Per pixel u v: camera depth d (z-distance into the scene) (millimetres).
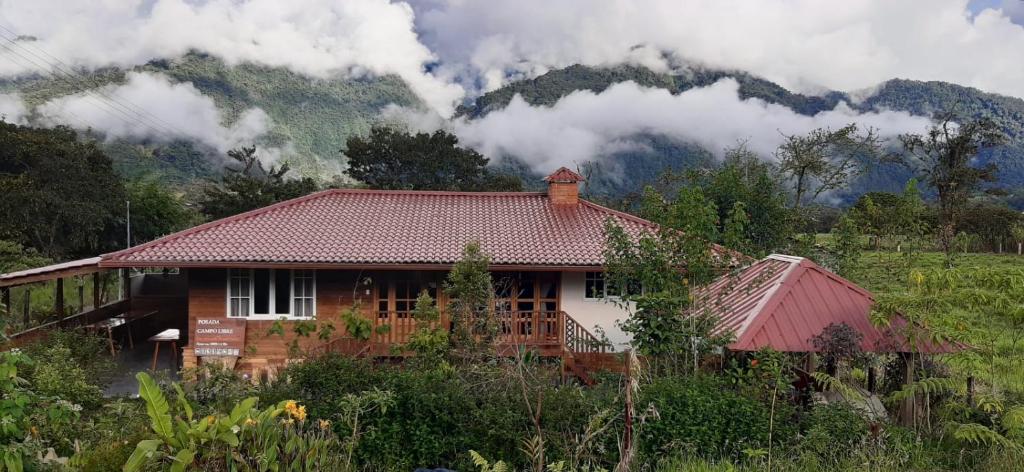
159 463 5727
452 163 50375
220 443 5766
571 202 19297
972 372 9664
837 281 10758
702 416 8234
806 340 9922
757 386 8891
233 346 15250
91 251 38938
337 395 8758
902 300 9172
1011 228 44375
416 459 8219
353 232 16484
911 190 37125
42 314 18266
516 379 8789
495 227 17422
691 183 27406
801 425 8539
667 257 11016
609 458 7988
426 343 11922
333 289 16047
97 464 6352
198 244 15398
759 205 22688
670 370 10039
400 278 16344
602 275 16672
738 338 9883
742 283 12250
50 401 7977
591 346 14523
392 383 8711
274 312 15914
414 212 18188
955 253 34188
